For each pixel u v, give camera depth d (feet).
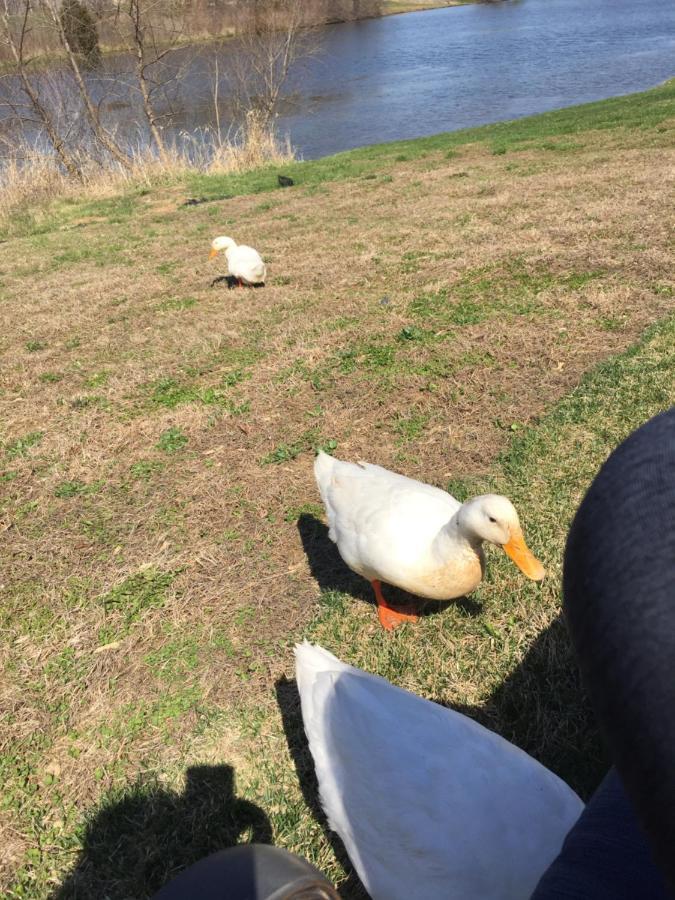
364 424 17.54
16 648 12.47
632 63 111.14
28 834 9.39
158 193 61.16
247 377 21.24
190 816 9.29
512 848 6.59
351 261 30.58
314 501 15.15
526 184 39.42
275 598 12.62
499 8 219.61
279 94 107.14
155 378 22.29
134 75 85.05
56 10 73.56
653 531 2.08
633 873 4.03
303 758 9.77
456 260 27.94
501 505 9.35
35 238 49.06
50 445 19.13
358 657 11.13
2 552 15.06
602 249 26.04
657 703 1.99
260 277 29.32
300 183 54.44
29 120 73.26
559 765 8.98
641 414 15.53
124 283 33.63
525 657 10.45
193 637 12.04
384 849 7.09
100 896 8.61
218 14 108.99
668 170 36.52
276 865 5.47
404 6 234.79
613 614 2.10
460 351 20.22
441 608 11.87
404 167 52.90
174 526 15.02
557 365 18.65
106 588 13.52
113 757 10.28
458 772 7.09
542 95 96.17
